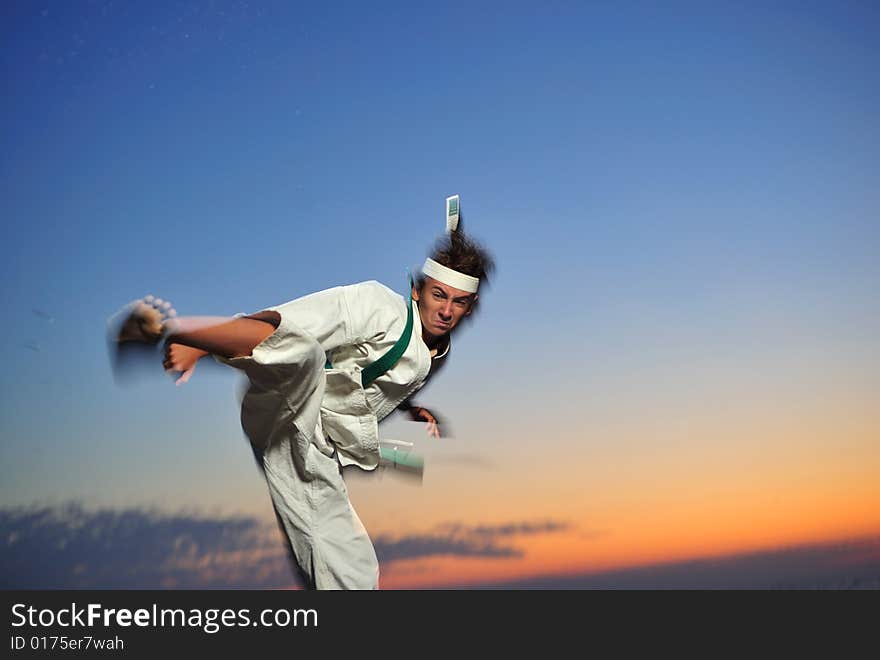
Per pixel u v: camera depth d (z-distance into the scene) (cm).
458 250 193
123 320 142
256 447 182
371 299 181
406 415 209
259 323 158
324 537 180
